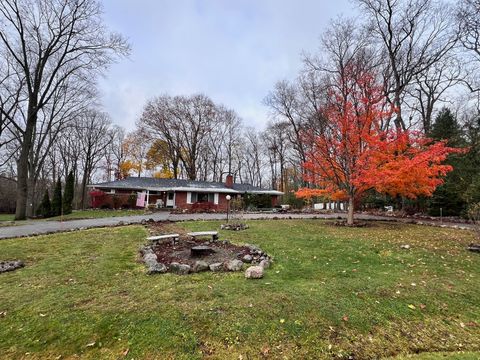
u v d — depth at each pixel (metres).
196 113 36.66
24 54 16.09
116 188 26.38
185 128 35.94
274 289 4.38
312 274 5.25
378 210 24.12
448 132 19.47
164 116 34.28
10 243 7.92
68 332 3.21
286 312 3.60
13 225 12.22
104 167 40.22
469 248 7.27
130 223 12.45
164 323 3.33
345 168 11.99
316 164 12.54
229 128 42.41
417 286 4.61
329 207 28.25
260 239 8.70
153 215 17.55
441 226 12.37
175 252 6.89
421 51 18.62
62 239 8.52
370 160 10.88
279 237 9.06
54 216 19.50
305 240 8.53
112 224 12.20
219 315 3.51
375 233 10.05
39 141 23.55
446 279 5.02
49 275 5.09
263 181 46.50
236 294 4.16
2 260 6.11
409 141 11.17
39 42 16.44
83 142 35.47
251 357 2.83
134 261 6.04
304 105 23.88
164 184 27.53
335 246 7.64
